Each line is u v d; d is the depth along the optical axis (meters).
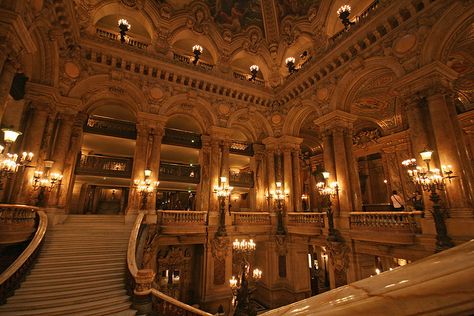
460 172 8.15
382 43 11.01
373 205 17.08
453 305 0.61
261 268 16.17
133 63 13.91
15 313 6.25
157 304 7.32
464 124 14.39
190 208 21.33
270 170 16.89
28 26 8.25
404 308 0.70
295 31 16.89
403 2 9.95
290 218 15.32
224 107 16.44
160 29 15.36
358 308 0.81
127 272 8.38
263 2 17.58
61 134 12.14
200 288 13.77
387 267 15.68
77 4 12.30
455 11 8.67
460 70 12.31
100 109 16.53
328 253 12.37
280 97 17.36
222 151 16.00
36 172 10.44
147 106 14.29
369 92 14.34
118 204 19.84
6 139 6.89
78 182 17.20
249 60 19.11
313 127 20.19
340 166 12.60
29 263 7.90
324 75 14.15
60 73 11.88
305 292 14.61
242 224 15.16
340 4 14.44
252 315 9.06
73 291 7.33
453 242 7.78
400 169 16.59
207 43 17.12
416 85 9.46
